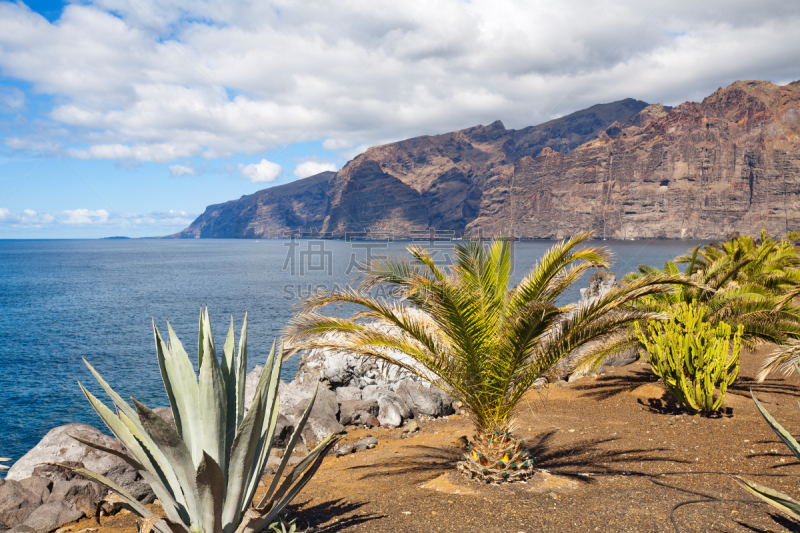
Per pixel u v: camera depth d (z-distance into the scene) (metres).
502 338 5.09
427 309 5.01
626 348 9.63
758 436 6.25
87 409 15.06
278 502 3.56
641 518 3.84
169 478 3.27
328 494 4.88
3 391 17.16
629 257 106.31
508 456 5.14
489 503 4.33
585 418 8.03
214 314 38.72
